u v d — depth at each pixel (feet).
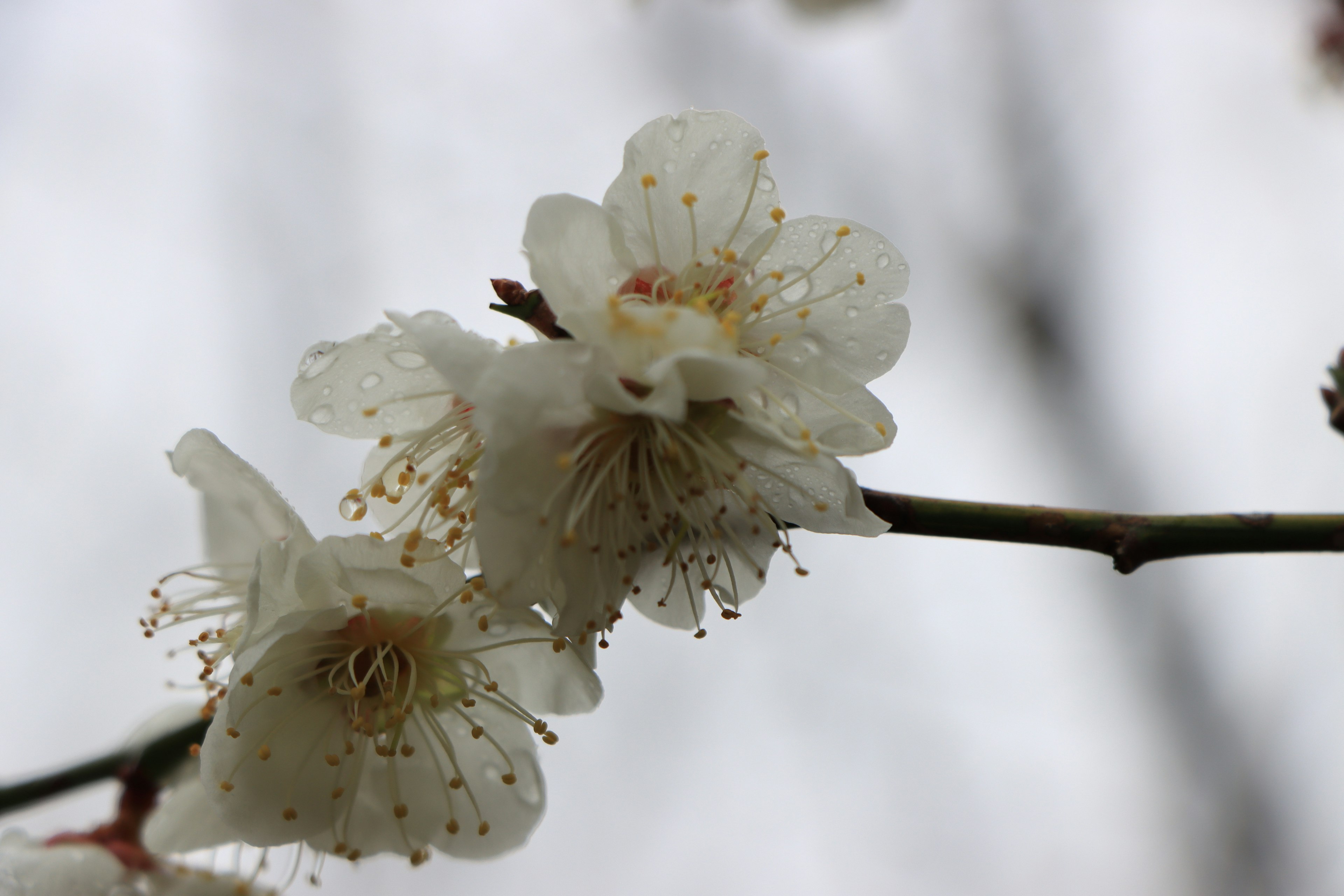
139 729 1.01
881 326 0.94
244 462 0.94
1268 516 0.93
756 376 0.91
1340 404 0.97
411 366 0.95
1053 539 0.93
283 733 0.94
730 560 0.96
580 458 0.92
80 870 0.98
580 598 0.92
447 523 0.95
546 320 0.93
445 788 0.95
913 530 0.93
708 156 0.94
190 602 0.98
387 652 0.94
